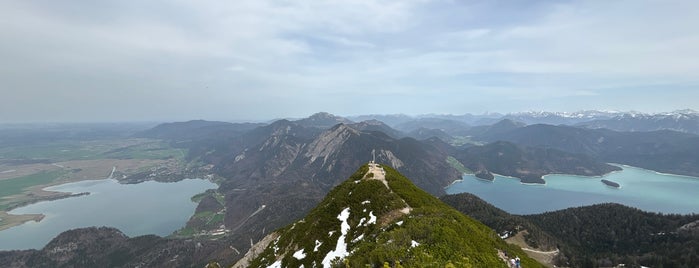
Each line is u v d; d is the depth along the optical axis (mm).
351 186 109312
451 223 72125
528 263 70875
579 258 195375
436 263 53500
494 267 58250
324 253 82000
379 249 57688
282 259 91250
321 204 111688
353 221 90000
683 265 183125
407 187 105875
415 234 64625
